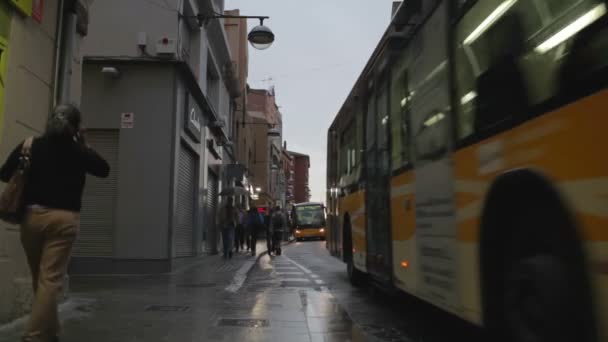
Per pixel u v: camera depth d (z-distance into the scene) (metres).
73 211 4.36
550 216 3.22
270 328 6.06
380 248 7.41
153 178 13.25
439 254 4.90
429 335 5.84
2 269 5.69
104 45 13.54
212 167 20.52
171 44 13.45
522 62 3.46
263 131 58.34
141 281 10.96
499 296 3.85
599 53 2.71
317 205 48.69
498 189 3.72
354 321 6.62
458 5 4.57
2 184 5.53
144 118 13.39
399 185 6.36
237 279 11.39
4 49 5.71
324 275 12.73
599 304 2.71
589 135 2.78
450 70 4.69
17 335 5.26
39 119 6.55
